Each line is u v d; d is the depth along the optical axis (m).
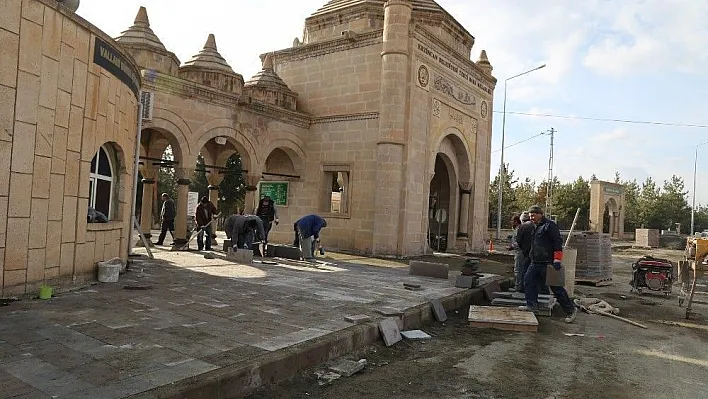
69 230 7.84
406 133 18.59
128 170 10.38
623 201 49.69
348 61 20.25
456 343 7.49
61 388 4.03
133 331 5.81
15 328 5.59
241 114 17.98
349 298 9.01
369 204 19.25
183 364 4.80
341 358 6.21
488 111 25.31
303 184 21.05
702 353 7.52
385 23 18.73
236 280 10.25
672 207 64.75
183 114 15.98
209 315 6.89
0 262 6.53
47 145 7.18
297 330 6.44
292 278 11.10
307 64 21.50
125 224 10.34
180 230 16.17
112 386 4.14
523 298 10.52
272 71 21.23
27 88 6.75
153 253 14.55
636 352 7.43
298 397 4.94
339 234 19.89
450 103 21.50
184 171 16.14
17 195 6.70
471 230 23.66
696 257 10.44
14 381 4.11
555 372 6.21
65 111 7.55
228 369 4.71
